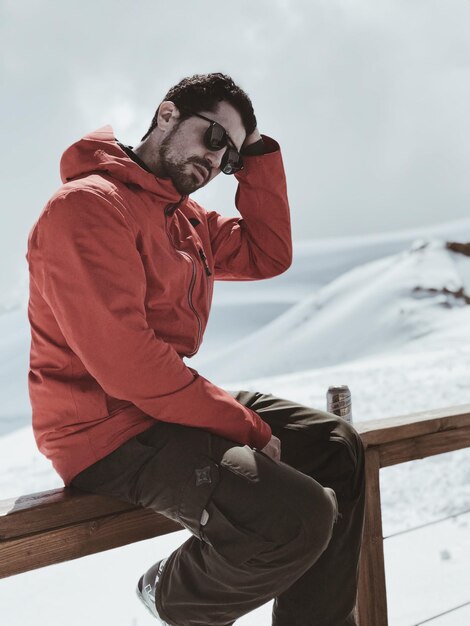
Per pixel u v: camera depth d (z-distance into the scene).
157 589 1.43
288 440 1.56
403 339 37.44
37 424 1.47
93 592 2.79
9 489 8.45
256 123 1.72
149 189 1.49
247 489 1.28
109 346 1.33
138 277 1.38
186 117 1.51
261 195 1.83
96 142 1.50
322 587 1.50
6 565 1.34
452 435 1.98
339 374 16.42
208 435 1.37
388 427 1.83
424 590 3.11
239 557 1.27
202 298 1.62
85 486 1.45
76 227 1.35
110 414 1.41
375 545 1.83
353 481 1.53
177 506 1.33
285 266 1.88
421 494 6.61
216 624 1.38
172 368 1.35
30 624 2.51
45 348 1.45
